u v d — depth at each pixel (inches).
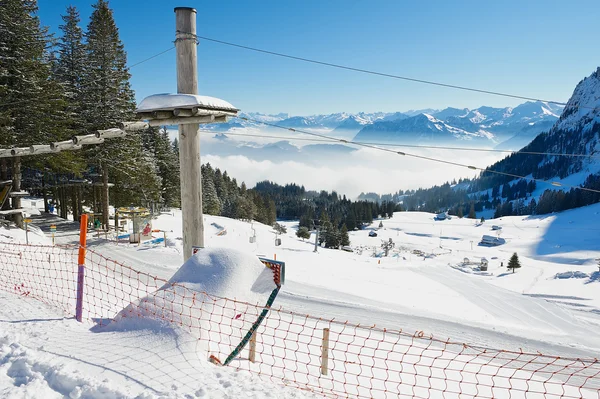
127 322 196.2
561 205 7647.6
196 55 255.4
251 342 256.8
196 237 268.5
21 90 899.4
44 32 932.0
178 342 173.6
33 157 989.2
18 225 929.5
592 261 4143.7
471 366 399.2
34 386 144.2
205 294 190.1
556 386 384.2
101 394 139.6
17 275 401.1
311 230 5541.3
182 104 239.9
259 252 1295.5
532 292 1664.6
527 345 543.2
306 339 377.1
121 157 1186.0
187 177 264.2
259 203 4436.5
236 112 277.3
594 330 894.4
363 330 495.2
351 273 1072.2
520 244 5310.0
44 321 216.1
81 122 1118.4
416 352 418.3
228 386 152.3
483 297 1170.6
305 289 737.6
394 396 257.4
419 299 847.7
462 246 5196.9
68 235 1112.8
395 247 4736.7
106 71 1143.0
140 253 946.7
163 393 141.7
